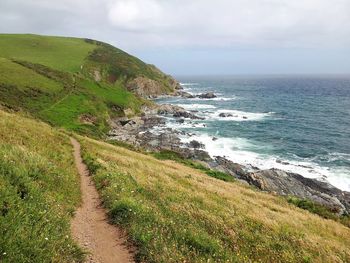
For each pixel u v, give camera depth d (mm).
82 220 13297
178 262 10039
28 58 145750
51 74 104500
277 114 114375
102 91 107812
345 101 155375
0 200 9570
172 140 71688
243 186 41656
